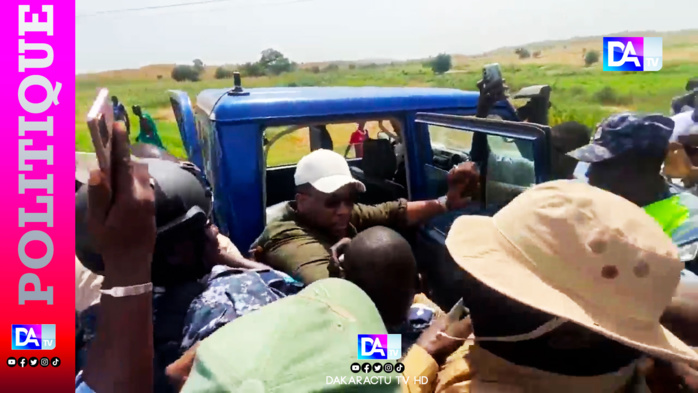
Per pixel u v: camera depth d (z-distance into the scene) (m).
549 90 3.36
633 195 2.05
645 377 1.26
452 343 1.24
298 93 3.08
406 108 3.04
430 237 2.55
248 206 2.92
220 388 0.96
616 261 1.06
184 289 1.56
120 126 1.13
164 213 1.49
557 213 1.11
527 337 1.08
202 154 3.43
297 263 2.43
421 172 3.09
